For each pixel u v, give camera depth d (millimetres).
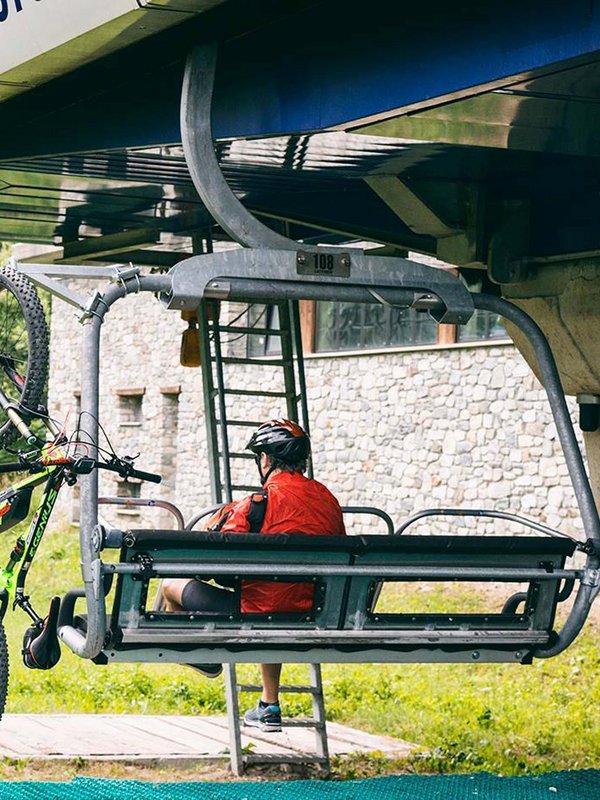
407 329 21891
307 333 23828
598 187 9086
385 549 6070
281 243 6352
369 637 6160
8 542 26875
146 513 27625
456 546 6152
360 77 6512
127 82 7934
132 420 29188
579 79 5754
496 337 20094
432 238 10305
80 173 9930
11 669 13836
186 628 5883
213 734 10016
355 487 22547
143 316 28359
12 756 8961
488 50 5797
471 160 8727
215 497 9656
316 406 23562
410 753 9672
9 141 8891
